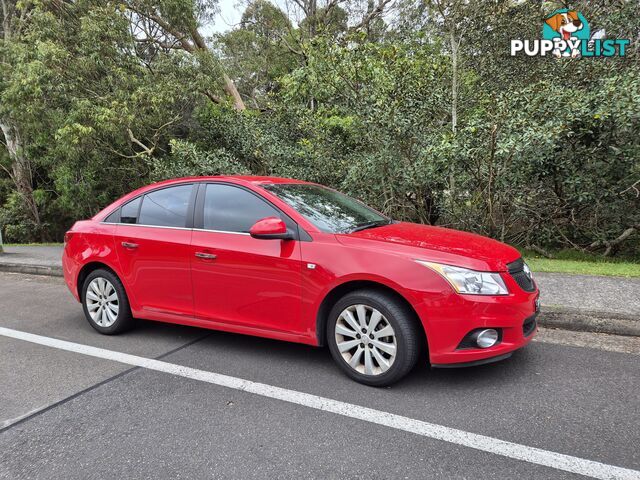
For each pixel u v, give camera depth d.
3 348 4.34
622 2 9.05
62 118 12.19
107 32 11.97
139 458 2.47
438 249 3.17
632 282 5.42
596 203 8.10
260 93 22.44
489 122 6.98
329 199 4.24
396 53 8.66
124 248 4.35
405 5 11.05
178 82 12.86
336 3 22.06
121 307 4.49
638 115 6.43
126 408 3.05
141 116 12.29
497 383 3.21
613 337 4.09
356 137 9.63
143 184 15.35
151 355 4.02
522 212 8.70
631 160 7.22
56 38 12.32
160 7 13.41
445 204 8.58
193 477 2.29
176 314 4.09
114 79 12.27
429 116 8.89
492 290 2.97
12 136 18.22
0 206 21.42
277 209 3.68
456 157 7.13
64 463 2.45
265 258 3.53
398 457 2.40
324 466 2.34
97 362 3.90
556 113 6.97
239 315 3.73
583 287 5.21
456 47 8.98
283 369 3.60
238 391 3.24
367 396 3.09
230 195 3.96
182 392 3.26
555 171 7.79
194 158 10.68
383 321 3.15
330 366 3.63
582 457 2.34
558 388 3.11
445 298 2.94
